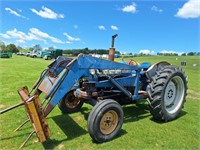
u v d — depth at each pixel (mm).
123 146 3193
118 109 3418
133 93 4469
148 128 3898
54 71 3762
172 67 4391
